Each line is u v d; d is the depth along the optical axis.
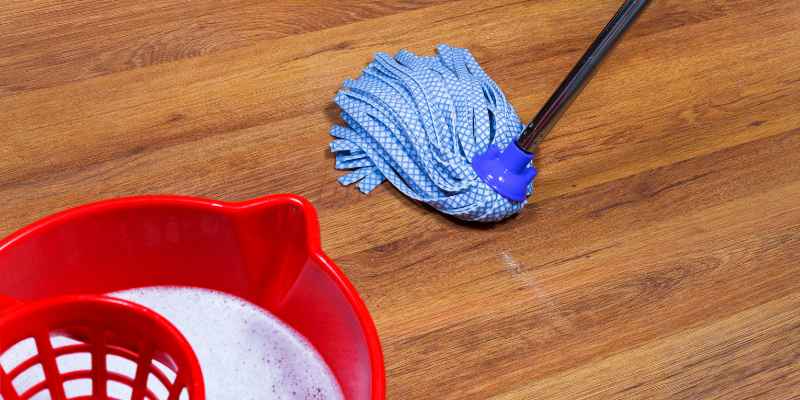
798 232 2.21
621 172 2.24
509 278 2.10
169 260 1.74
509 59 2.38
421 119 2.15
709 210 2.22
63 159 2.14
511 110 2.21
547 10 2.47
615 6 2.49
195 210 1.70
